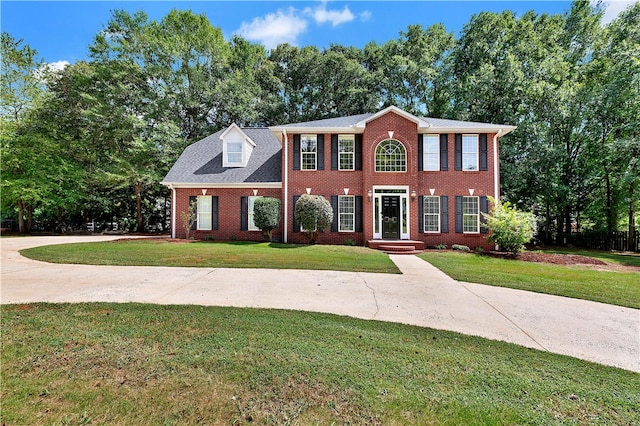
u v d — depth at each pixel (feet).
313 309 18.25
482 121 71.51
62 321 15.23
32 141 74.13
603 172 64.54
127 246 43.04
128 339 13.32
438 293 22.76
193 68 88.89
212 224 55.42
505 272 31.35
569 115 65.05
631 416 9.04
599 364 12.21
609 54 67.92
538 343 14.15
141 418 8.39
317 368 11.17
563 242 67.56
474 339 14.35
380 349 12.98
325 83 101.14
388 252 45.29
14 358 11.44
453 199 52.11
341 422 8.43
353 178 53.01
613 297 22.27
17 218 92.17
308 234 50.85
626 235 59.21
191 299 19.69
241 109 87.76
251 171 57.57
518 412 9.05
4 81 75.82
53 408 8.69
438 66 88.74
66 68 82.94
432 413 8.89
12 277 25.38
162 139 78.38
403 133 51.44
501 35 77.46
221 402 9.13
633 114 59.26
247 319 16.07
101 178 75.87
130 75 81.41
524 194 67.46
